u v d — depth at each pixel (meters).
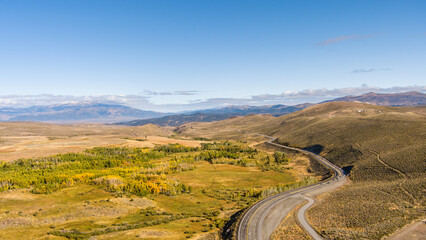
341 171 116.62
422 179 72.81
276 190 86.62
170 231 55.84
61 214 64.88
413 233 43.09
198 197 93.31
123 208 72.94
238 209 75.56
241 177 127.62
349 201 65.88
